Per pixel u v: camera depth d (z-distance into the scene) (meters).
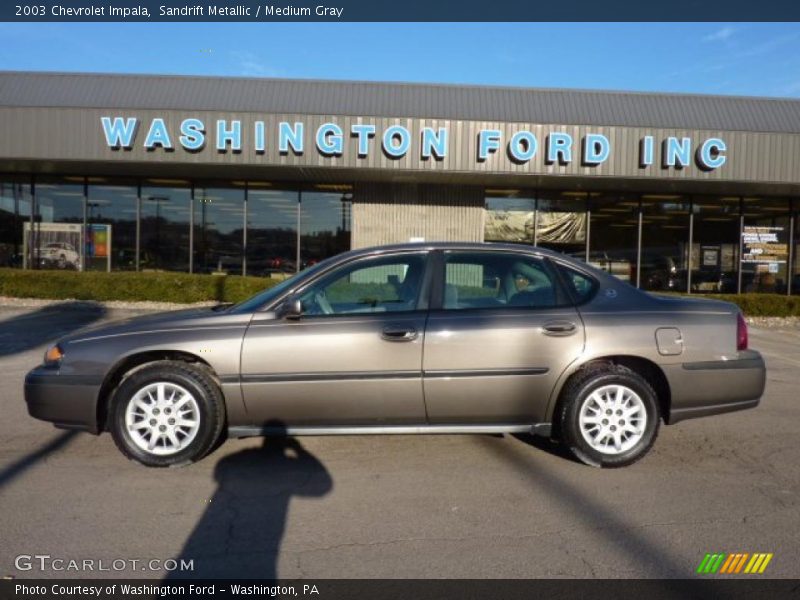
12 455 5.16
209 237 18.08
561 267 5.18
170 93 16.56
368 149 15.39
